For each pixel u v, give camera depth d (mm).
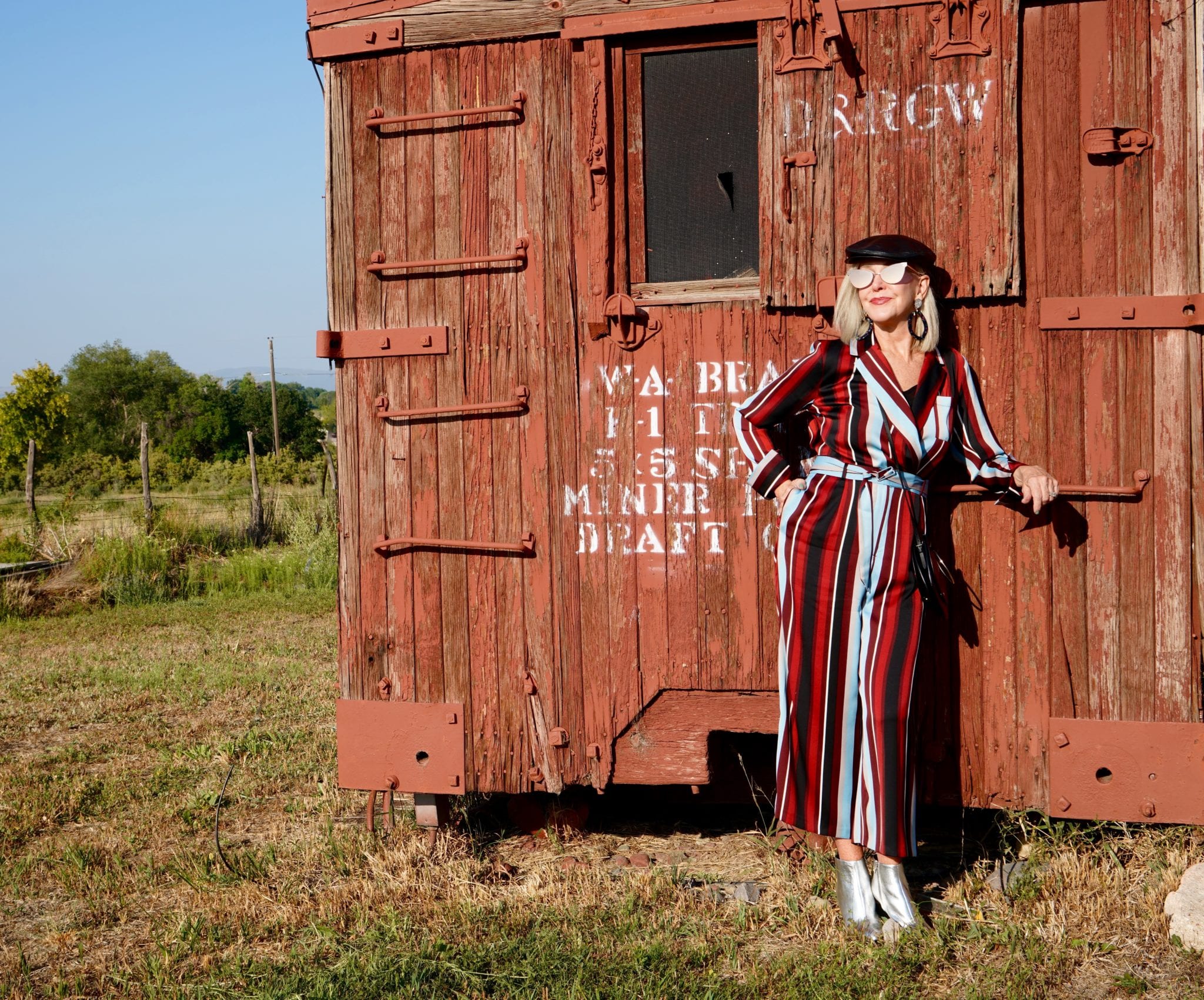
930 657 3799
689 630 3965
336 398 4266
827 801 3428
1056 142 3666
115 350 65375
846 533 3400
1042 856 3826
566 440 4047
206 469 35969
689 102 4012
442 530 4184
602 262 3967
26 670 8672
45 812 5012
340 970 3230
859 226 3740
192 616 11461
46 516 19016
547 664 4102
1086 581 3695
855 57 3721
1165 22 3578
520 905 3699
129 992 3273
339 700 4297
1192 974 3078
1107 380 3658
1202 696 3650
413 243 4164
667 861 4141
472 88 4082
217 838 4250
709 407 3926
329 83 4215
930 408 3441
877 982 3055
